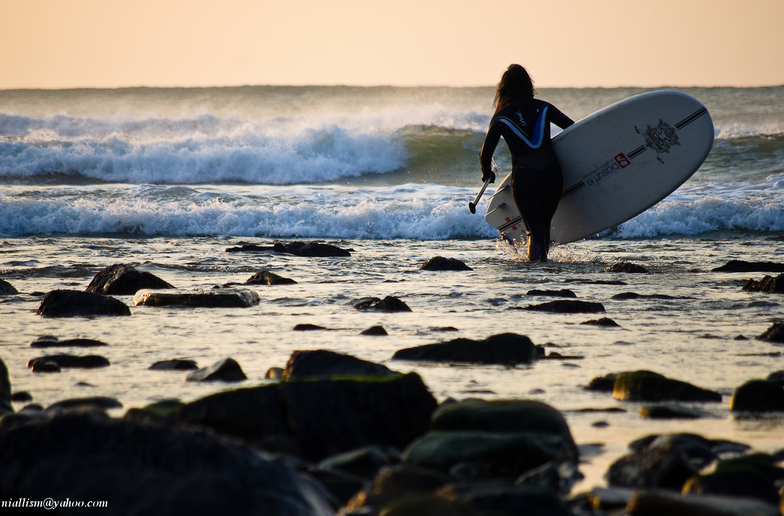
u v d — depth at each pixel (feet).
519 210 112.98
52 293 66.59
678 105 112.37
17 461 21.25
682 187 207.62
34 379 41.50
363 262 115.03
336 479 25.20
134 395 37.81
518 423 28.66
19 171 235.40
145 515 19.26
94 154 243.19
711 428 33.32
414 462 26.94
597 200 115.85
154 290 74.43
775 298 77.71
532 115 110.22
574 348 51.72
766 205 173.78
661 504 21.56
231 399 29.55
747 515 20.54
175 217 163.32
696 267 110.93
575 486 25.55
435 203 177.37
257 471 20.72
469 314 66.85
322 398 29.84
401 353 48.11
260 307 70.69
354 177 264.52
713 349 51.47
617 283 90.38
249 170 252.62
